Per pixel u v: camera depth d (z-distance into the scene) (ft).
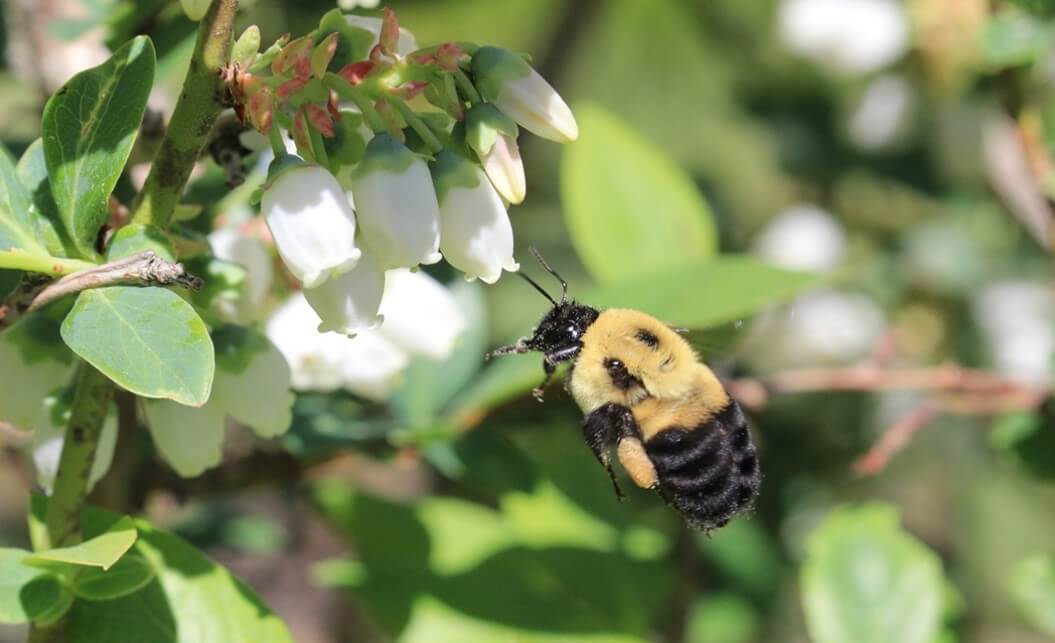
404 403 0.93
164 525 1.03
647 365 0.88
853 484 1.27
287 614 1.29
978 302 1.39
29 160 0.70
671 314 0.91
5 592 0.70
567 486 1.03
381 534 0.99
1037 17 0.95
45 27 0.92
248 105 0.67
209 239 0.78
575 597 0.98
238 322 0.75
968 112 1.35
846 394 1.24
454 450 0.92
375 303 0.69
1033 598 0.97
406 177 0.67
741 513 0.89
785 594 1.21
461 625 0.95
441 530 0.99
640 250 1.03
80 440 0.71
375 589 0.95
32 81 0.95
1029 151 1.00
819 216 1.43
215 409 0.75
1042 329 1.37
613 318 0.89
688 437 0.88
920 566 0.95
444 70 0.68
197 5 0.67
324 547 1.28
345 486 0.99
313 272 0.67
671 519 1.09
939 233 1.41
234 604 0.74
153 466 0.91
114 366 0.65
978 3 1.20
